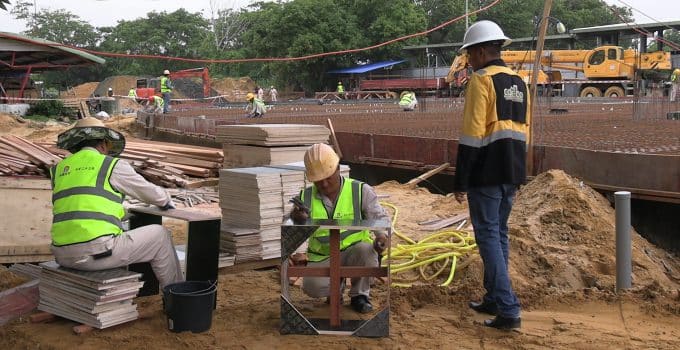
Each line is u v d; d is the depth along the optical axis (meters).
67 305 4.68
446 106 32.44
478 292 5.48
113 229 4.61
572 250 6.96
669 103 25.86
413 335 4.55
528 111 4.63
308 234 4.40
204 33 75.50
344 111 30.22
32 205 6.49
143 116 23.62
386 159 12.49
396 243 7.36
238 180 6.24
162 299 5.02
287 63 57.75
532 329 4.68
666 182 8.16
